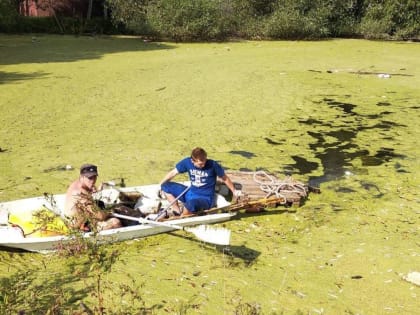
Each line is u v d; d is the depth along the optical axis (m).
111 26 29.31
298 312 4.76
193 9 25.78
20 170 8.09
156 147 9.29
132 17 27.58
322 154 9.14
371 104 12.83
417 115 11.81
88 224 5.83
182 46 24.22
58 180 7.71
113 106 12.14
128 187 6.99
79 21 29.33
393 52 22.94
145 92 13.59
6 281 5.12
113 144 9.42
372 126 10.91
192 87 14.25
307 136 10.15
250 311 4.52
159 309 4.73
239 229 6.39
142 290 5.03
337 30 29.62
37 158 8.65
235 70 17.14
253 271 5.45
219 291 5.06
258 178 7.54
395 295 5.07
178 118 11.17
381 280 5.32
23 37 26.36
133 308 4.73
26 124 10.63
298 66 18.38
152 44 24.70
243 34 27.97
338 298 5.00
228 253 5.81
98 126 10.55
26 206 6.23
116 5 27.62
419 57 21.31
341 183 7.88
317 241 6.14
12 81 14.83
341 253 5.86
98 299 4.69
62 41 25.05
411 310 4.83
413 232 6.38
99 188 6.79
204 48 23.53
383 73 17.12
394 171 8.37
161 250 5.82
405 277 5.32
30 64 17.94
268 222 6.59
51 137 9.80
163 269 5.43
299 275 5.39
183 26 25.77
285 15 27.11
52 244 5.54
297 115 11.66
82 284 5.09
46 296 4.87
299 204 7.07
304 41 27.11
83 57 19.94
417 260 5.71
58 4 31.81
